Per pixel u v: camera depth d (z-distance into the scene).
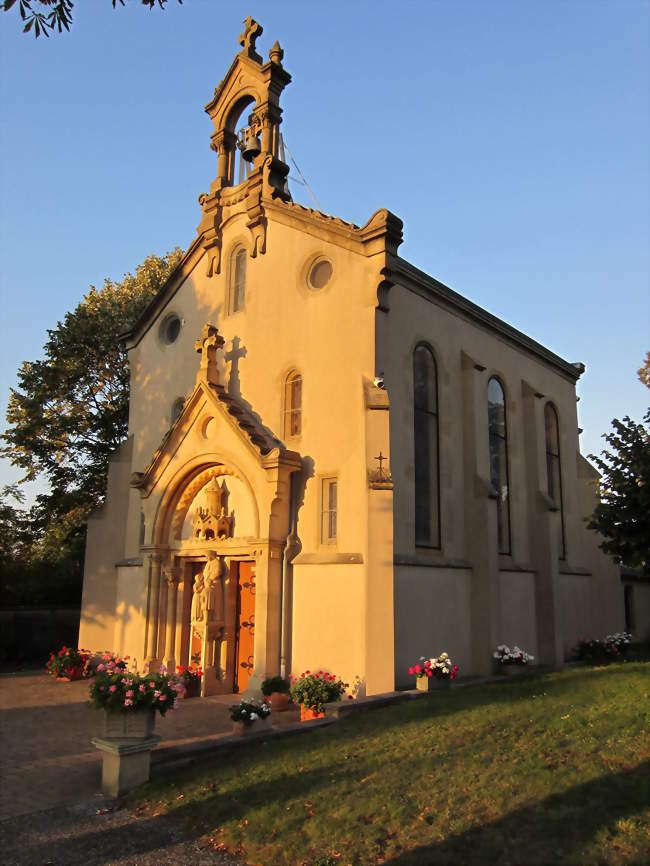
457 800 6.99
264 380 15.92
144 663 16.02
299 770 8.25
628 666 15.51
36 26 7.26
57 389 26.42
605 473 16.14
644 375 18.84
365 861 5.94
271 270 16.36
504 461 19.11
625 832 6.02
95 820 7.31
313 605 13.69
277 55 17.50
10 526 25.78
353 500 13.66
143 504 17.17
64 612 24.88
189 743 9.28
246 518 15.27
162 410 18.84
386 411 13.50
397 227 14.24
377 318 14.15
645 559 15.34
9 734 11.39
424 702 11.71
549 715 10.13
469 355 17.52
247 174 17.84
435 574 15.14
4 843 6.73
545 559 19.27
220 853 6.43
